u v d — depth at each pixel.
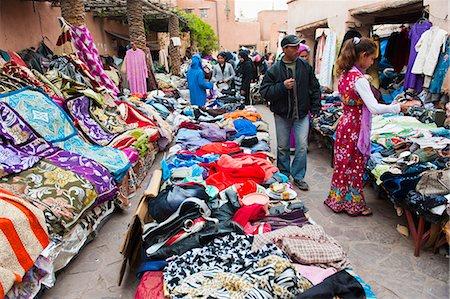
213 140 5.16
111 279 2.95
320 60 8.80
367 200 4.26
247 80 9.46
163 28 17.92
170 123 7.04
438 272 2.87
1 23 6.37
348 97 3.54
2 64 5.11
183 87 12.78
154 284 2.20
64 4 6.69
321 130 5.68
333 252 2.35
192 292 1.99
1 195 2.62
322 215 3.89
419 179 3.09
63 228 2.85
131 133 5.30
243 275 2.06
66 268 3.12
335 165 3.88
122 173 4.11
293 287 1.93
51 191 3.04
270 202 3.15
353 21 7.79
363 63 3.47
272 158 4.27
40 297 2.72
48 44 8.19
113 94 6.60
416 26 5.59
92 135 4.83
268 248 2.32
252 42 31.77
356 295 1.93
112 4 10.06
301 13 10.70
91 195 3.29
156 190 3.00
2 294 2.12
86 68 6.23
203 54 23.30
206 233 2.59
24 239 2.44
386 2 6.52
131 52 9.32
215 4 29.36
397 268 2.94
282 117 4.41
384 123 5.04
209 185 3.33
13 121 3.65
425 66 5.24
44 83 4.99
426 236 3.05
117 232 3.74
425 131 4.32
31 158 3.40
